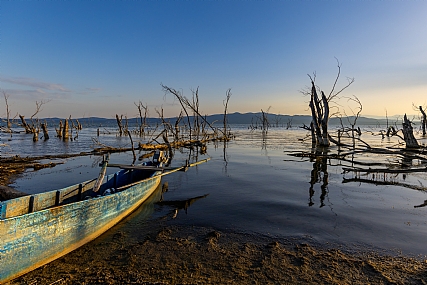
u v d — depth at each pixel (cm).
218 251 546
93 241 588
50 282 425
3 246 409
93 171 1448
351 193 986
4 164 1573
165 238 607
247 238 612
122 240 596
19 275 433
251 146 2938
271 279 446
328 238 609
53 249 489
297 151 2394
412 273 459
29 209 570
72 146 2766
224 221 718
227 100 3884
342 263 496
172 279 442
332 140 2142
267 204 862
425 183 1138
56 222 494
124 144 3145
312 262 501
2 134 4503
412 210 793
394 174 1331
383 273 461
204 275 456
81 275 448
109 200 655
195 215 766
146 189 894
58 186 1105
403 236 615
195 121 4294
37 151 2322
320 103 2719
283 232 645
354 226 677
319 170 1456
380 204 852
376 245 572
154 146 2533
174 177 1290
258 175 1330
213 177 1288
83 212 562
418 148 2369
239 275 458
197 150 2552
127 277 444
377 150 1600
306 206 839
